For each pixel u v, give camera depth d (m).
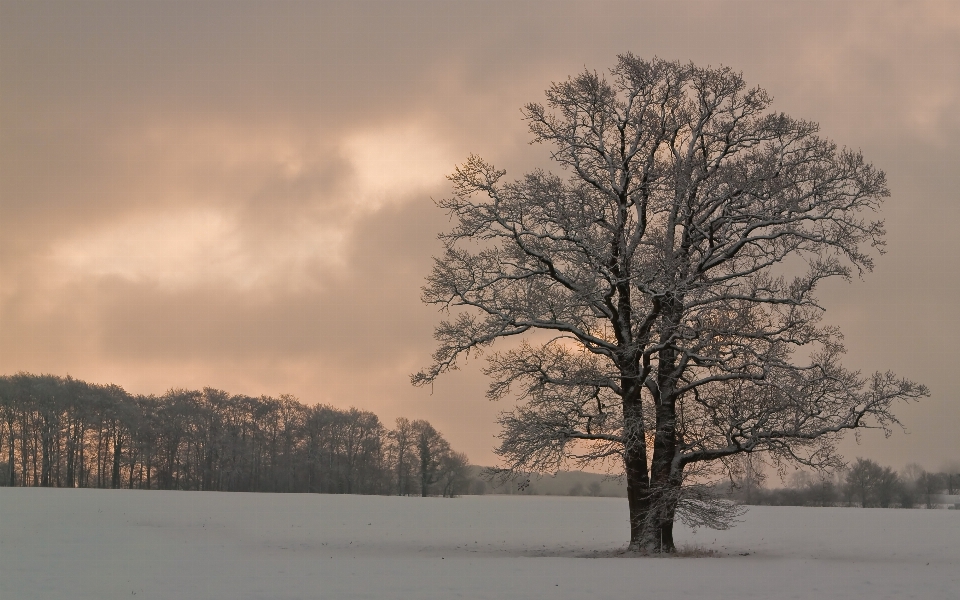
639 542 30.19
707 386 29.91
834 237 28.17
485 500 115.06
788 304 28.70
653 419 29.19
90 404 127.31
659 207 29.92
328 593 19.83
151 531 42.16
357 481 143.62
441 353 30.48
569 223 29.23
